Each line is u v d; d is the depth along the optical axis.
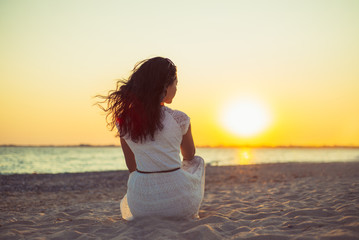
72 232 2.24
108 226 2.42
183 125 2.28
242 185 7.43
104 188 8.01
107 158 39.53
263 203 3.80
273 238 1.92
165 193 2.28
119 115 2.28
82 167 22.23
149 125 2.18
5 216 3.64
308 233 2.01
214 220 2.45
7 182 9.02
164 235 1.98
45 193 6.97
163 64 2.24
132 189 2.37
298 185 5.91
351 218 2.29
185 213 2.34
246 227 2.23
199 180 2.47
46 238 2.13
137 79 2.22
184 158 2.56
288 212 2.81
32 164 24.00
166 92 2.30
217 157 47.75
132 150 2.36
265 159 39.62
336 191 4.18
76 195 6.56
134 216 2.43
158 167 2.28
